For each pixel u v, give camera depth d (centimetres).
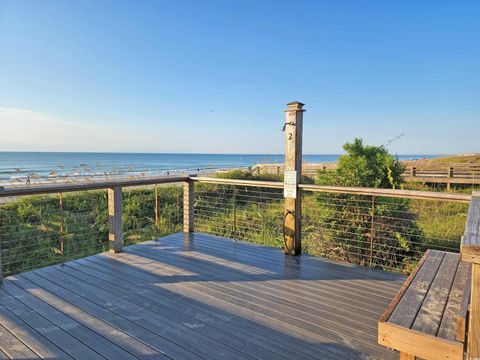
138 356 186
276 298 267
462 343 127
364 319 231
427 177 1273
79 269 335
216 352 190
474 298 110
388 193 318
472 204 202
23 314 238
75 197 824
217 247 418
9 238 616
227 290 284
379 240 446
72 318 233
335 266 348
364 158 529
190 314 239
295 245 383
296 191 377
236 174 1212
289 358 184
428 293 175
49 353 190
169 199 893
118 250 392
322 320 230
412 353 137
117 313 241
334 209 468
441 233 532
